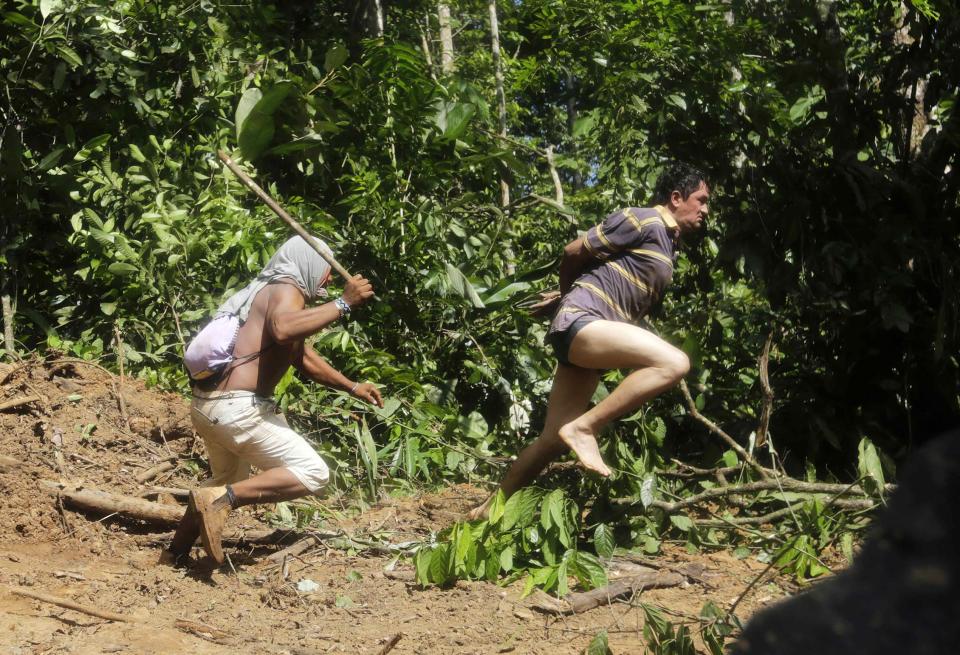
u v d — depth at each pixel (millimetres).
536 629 3953
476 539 4477
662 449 5930
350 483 5922
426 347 7113
